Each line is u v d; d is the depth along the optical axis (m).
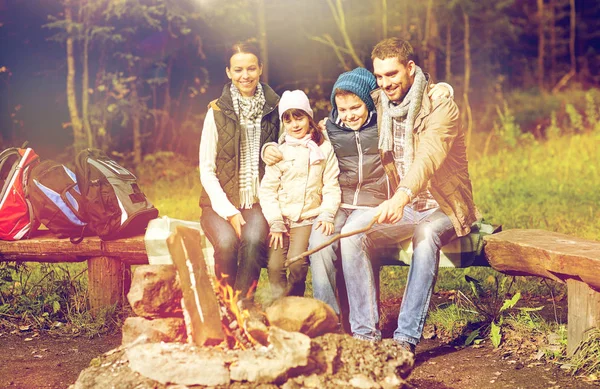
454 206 4.19
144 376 3.14
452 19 14.90
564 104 15.55
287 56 13.06
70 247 4.76
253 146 4.45
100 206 4.68
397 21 13.64
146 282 3.40
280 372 3.02
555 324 4.57
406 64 4.13
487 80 16.28
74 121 10.99
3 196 4.78
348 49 12.91
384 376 3.14
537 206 8.12
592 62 20.38
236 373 3.04
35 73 11.66
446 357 4.25
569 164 10.41
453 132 4.11
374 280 4.32
